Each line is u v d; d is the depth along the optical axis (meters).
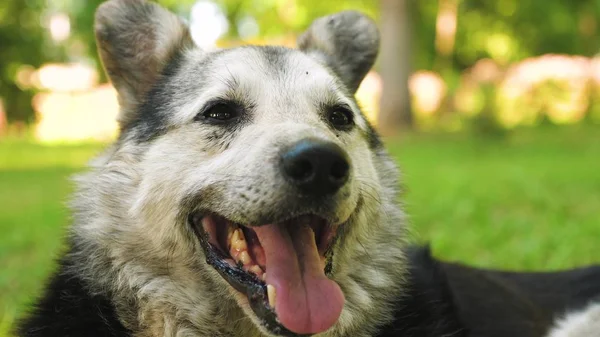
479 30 4.39
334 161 0.50
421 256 0.67
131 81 0.64
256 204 0.52
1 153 2.57
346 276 0.58
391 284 0.59
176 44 0.64
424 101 4.09
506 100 3.35
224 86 0.58
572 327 0.65
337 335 0.57
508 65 4.08
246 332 0.56
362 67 0.70
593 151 2.31
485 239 0.97
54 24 3.75
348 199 0.52
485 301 0.66
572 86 3.76
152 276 0.56
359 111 0.63
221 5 4.41
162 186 0.56
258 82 0.58
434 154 2.27
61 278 0.57
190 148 0.56
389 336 0.58
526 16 4.08
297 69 0.59
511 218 1.11
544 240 0.94
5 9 3.34
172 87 0.60
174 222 0.56
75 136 3.44
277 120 0.56
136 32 0.64
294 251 0.54
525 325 0.65
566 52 4.24
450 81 3.82
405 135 2.84
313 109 0.58
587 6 3.89
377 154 0.63
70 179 0.61
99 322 0.56
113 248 0.57
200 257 0.56
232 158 0.54
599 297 0.67
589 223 1.03
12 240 1.01
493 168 1.84
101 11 0.64
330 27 0.69
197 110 0.57
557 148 2.44
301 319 0.52
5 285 0.80
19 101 3.40
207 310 0.56
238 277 0.54
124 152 0.58
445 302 0.62
